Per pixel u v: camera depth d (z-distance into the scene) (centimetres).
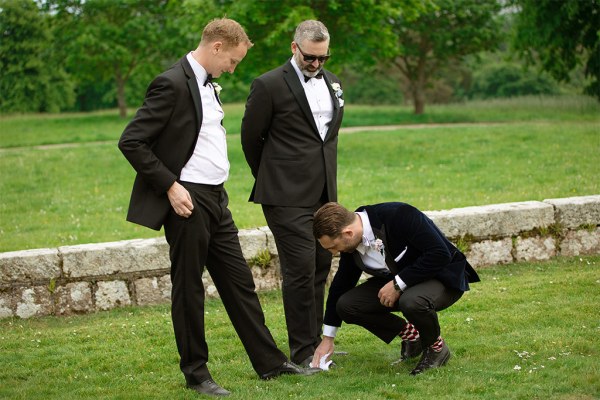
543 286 632
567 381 406
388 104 5031
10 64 4666
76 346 539
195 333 429
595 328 509
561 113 2542
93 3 3672
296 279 487
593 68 2370
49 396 428
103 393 432
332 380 441
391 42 1766
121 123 3306
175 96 409
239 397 414
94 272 643
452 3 2941
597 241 739
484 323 541
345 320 463
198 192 418
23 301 632
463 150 1619
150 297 657
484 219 710
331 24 1653
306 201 493
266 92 493
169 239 425
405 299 428
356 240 430
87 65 3822
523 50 2352
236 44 420
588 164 1286
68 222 1012
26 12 4656
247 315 446
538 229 725
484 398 388
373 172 1369
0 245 864
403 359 479
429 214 707
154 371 480
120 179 1434
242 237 672
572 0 2067
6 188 1353
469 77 4800
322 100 504
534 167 1294
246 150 511
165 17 3675
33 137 2558
